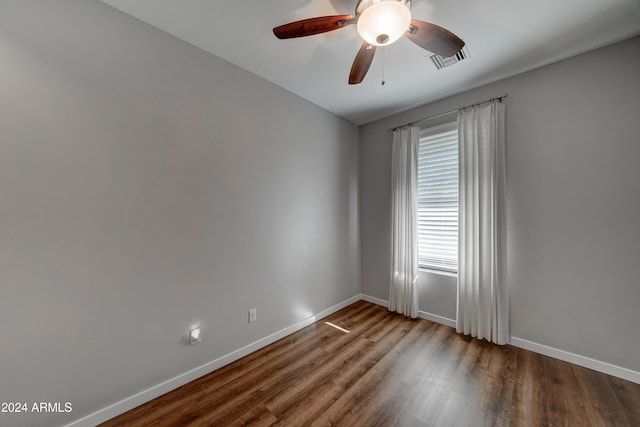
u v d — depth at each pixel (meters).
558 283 2.06
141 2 1.48
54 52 1.32
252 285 2.23
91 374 1.43
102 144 1.46
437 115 2.76
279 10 1.55
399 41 1.82
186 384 1.80
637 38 1.77
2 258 1.20
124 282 1.54
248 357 2.14
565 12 1.56
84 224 1.40
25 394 1.25
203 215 1.90
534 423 1.45
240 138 2.13
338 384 1.79
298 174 2.65
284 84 2.42
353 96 2.67
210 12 1.56
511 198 2.27
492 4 1.50
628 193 1.79
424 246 2.93
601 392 1.68
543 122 2.12
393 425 1.44
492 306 2.31
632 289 1.78
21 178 1.24
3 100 1.20
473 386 1.76
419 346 2.29
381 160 3.30
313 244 2.82
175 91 1.76
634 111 1.77
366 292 3.51
